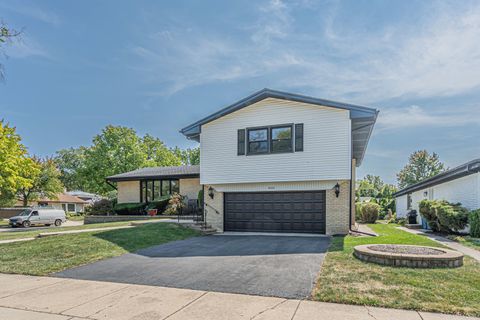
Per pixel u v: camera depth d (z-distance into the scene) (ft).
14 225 83.76
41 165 121.70
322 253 27.37
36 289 19.63
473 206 39.09
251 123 46.78
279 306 15.49
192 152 160.25
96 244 32.73
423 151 133.18
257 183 46.39
